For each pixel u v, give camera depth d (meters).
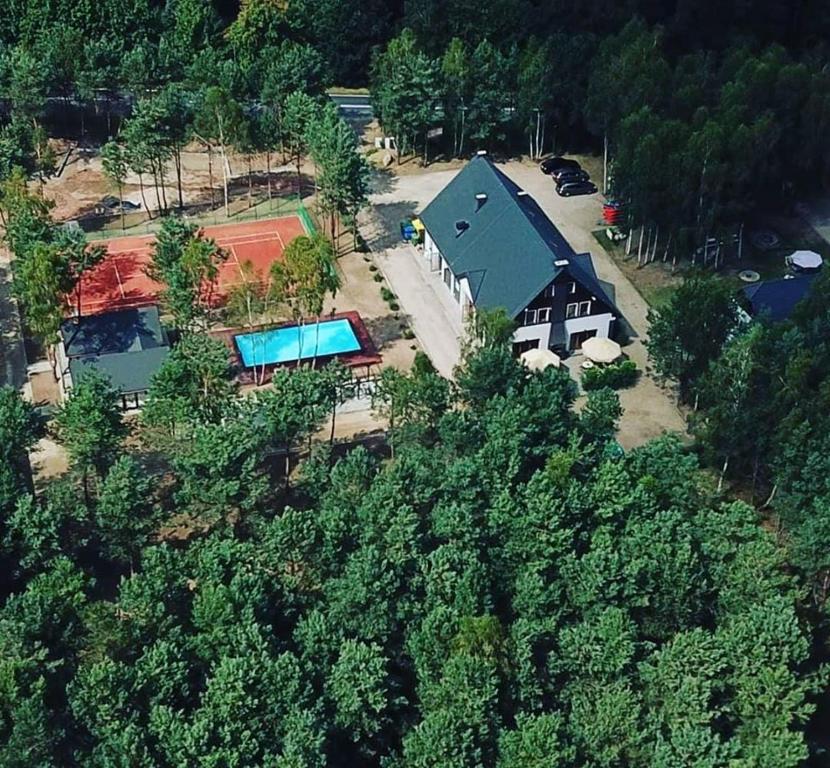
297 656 83.81
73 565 89.88
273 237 148.12
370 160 164.38
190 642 81.75
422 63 157.00
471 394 108.88
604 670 81.88
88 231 147.12
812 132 145.25
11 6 172.25
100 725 76.56
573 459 97.44
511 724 82.06
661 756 75.88
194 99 157.00
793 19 188.12
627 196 140.25
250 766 75.44
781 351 109.62
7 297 135.62
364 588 84.31
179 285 122.94
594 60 156.50
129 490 93.44
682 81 152.50
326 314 133.38
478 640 81.50
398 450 107.50
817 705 90.88
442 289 139.12
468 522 90.25
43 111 160.62
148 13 175.88
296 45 169.25
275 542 87.94
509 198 132.38
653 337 119.06
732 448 106.69
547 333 126.69
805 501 99.12
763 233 149.62
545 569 90.00
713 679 81.00
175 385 106.12
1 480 93.75
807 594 92.44
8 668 76.88
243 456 96.94
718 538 91.31
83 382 103.75
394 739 83.19
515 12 175.50
